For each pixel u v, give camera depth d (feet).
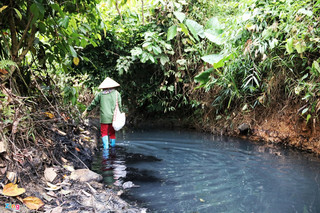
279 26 10.84
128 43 20.13
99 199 7.17
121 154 13.00
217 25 10.12
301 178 9.11
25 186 6.72
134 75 22.79
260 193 7.79
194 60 19.10
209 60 8.75
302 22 9.89
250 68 13.94
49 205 6.39
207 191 8.00
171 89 20.26
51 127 10.84
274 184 8.55
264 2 11.47
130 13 17.72
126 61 18.92
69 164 9.57
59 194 7.07
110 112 14.47
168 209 6.76
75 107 15.10
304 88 12.21
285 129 14.96
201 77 9.14
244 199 7.35
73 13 9.67
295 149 13.67
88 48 19.21
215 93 19.10
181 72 19.75
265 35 10.89
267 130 16.12
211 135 18.78
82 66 19.75
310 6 10.03
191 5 18.30
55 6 7.27
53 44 10.12
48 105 11.48
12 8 7.57
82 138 13.34
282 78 14.26
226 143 15.64
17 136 7.89
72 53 9.40
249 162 11.30
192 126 22.40
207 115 20.81
